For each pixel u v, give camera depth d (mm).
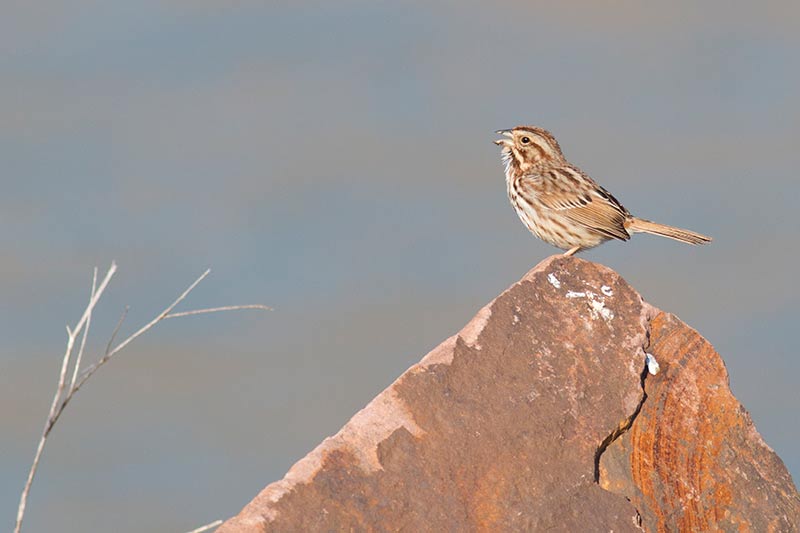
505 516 9969
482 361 11062
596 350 11508
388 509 9695
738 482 11148
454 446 10281
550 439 10586
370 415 10359
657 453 11133
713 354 11867
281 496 9508
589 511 10234
